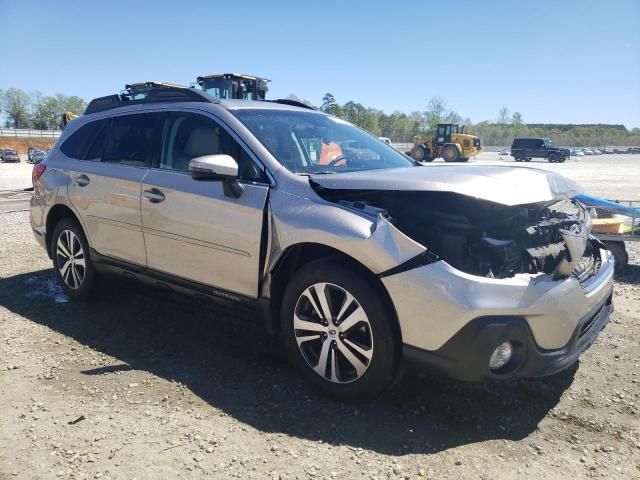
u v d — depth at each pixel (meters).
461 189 2.87
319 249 3.25
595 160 57.34
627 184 21.55
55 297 5.19
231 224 3.49
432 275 2.79
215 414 3.06
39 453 2.68
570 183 3.63
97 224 4.50
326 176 3.30
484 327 2.69
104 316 4.66
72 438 2.80
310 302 3.22
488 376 2.78
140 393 3.30
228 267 3.56
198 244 3.70
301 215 3.19
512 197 2.93
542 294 2.79
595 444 2.83
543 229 3.21
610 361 3.85
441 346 2.79
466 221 2.98
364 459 2.65
